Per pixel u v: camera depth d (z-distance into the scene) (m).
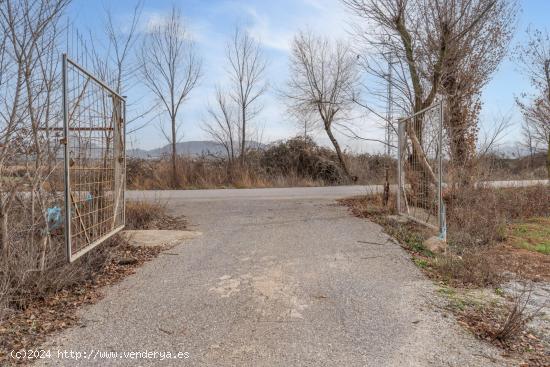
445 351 3.37
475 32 9.37
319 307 4.23
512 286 5.18
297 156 21.12
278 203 11.01
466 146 9.68
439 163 6.59
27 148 4.80
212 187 17.72
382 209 9.38
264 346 3.43
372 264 5.68
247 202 11.24
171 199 11.61
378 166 20.62
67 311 4.16
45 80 4.77
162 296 4.54
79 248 4.72
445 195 8.88
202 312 4.11
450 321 3.95
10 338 3.56
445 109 9.37
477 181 9.68
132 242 6.60
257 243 6.71
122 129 6.26
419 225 7.80
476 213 8.33
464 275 5.27
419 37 9.44
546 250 7.16
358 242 6.75
